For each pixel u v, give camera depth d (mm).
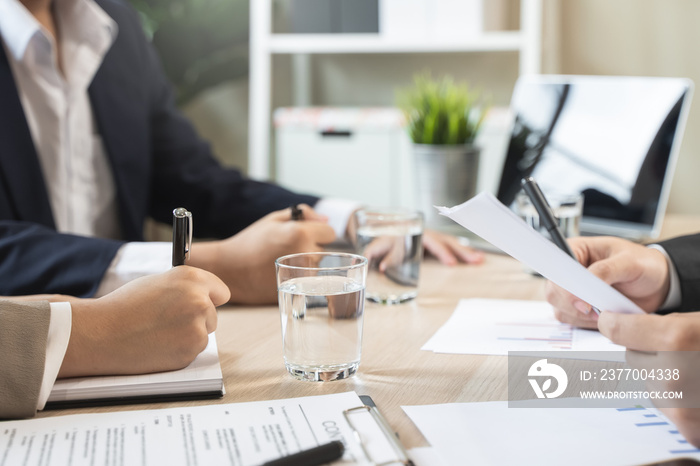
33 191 1336
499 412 633
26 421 619
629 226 1470
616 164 1512
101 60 1549
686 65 2217
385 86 2527
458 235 1535
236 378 734
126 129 1558
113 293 740
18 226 1071
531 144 1663
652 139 1462
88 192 1558
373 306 1025
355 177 2232
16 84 1362
